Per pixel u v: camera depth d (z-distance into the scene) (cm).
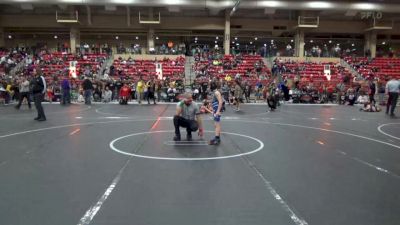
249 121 1456
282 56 3659
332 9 3341
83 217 449
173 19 3688
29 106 1878
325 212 471
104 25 3659
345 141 1009
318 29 3825
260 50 3847
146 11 3572
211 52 3656
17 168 677
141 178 615
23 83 1841
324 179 620
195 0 3231
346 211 475
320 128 1277
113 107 2059
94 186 570
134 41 4047
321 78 3130
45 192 541
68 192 541
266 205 494
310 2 3294
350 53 4131
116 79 2731
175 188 563
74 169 671
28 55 3372
